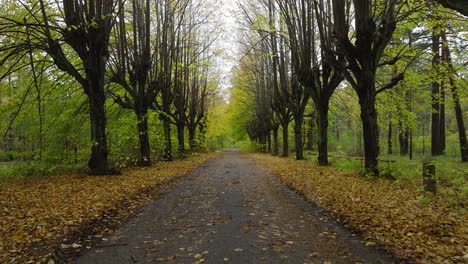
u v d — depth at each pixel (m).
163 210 8.70
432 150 25.50
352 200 8.52
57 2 13.48
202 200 10.06
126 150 19.27
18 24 11.83
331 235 6.27
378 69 19.39
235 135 69.56
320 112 18.97
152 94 19.31
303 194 10.51
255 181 14.36
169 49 23.00
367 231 6.21
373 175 12.36
